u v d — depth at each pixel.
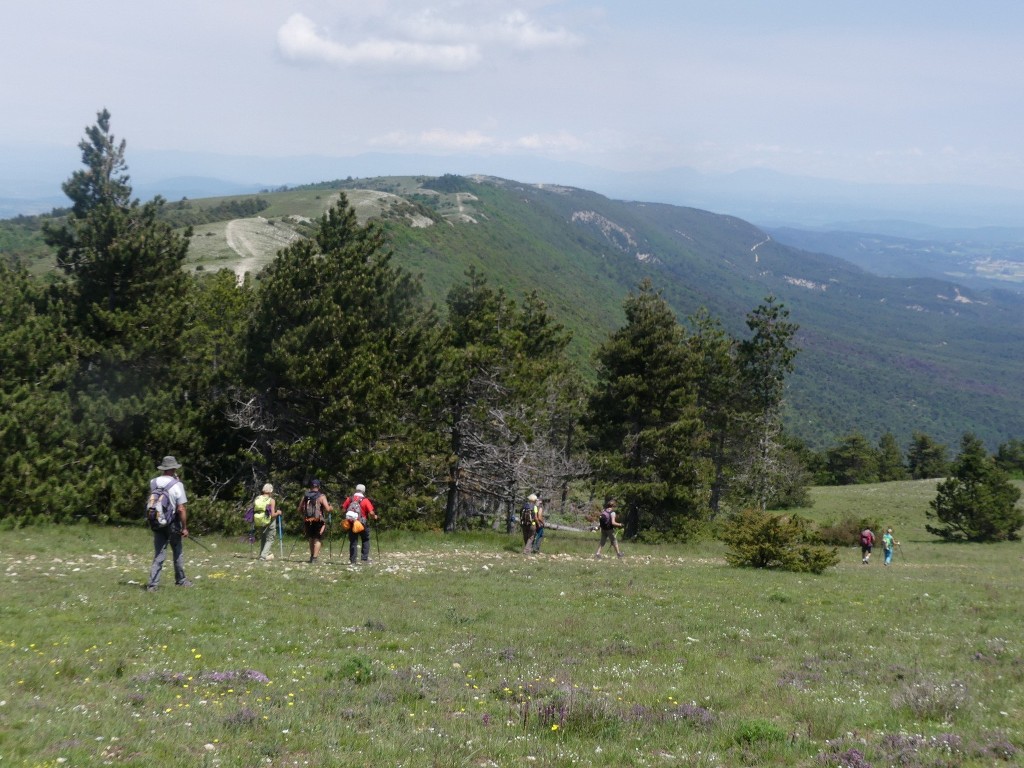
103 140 33.97
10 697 8.14
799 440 100.44
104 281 31.27
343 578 19.67
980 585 26.31
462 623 14.89
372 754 7.30
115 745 7.08
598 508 47.06
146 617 13.11
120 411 28.95
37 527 25.38
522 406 41.47
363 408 31.66
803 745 8.33
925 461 137.62
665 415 45.06
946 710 9.84
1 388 26.91
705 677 11.53
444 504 43.25
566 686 10.41
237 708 8.43
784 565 28.81
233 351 33.09
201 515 28.72
